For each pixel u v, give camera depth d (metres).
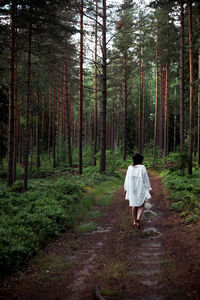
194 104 18.50
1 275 3.58
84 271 3.71
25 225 5.85
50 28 11.94
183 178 12.75
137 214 5.84
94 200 9.30
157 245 4.62
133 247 4.61
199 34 13.35
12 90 11.95
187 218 6.02
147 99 46.88
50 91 28.02
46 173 21.31
